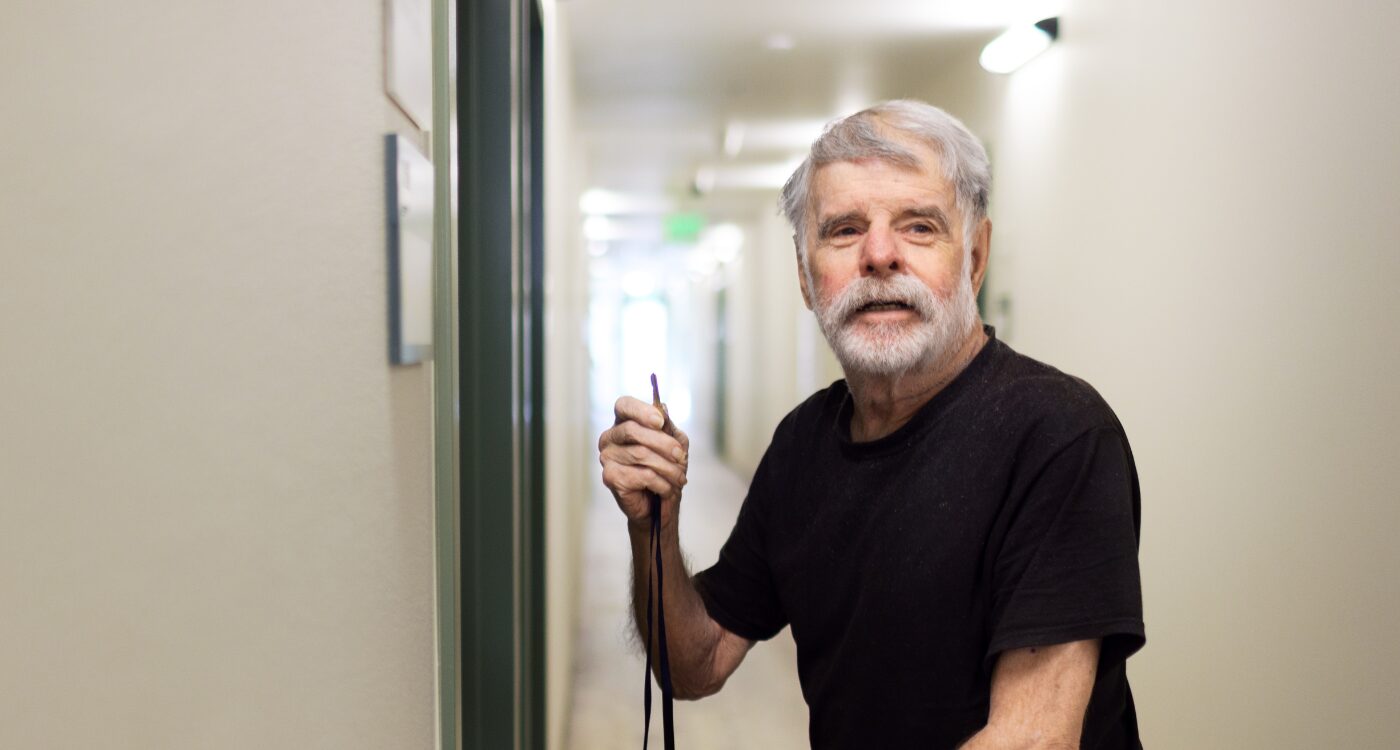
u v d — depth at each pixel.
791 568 1.21
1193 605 2.31
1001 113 3.78
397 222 0.71
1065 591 0.94
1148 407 2.56
